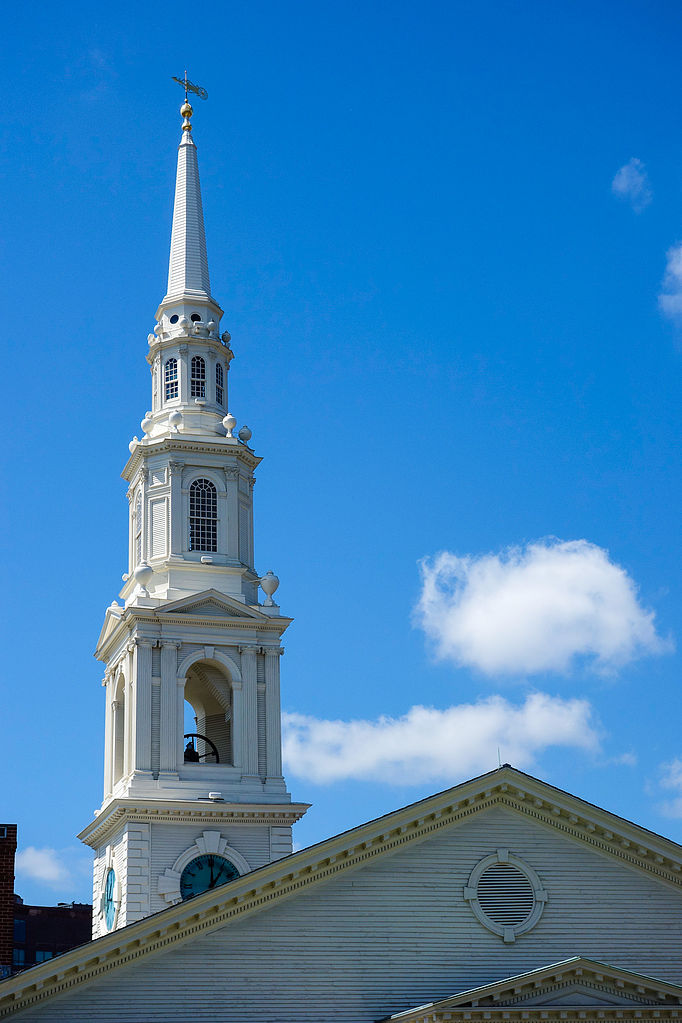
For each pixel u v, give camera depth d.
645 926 53.66
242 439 77.62
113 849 70.62
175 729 70.44
